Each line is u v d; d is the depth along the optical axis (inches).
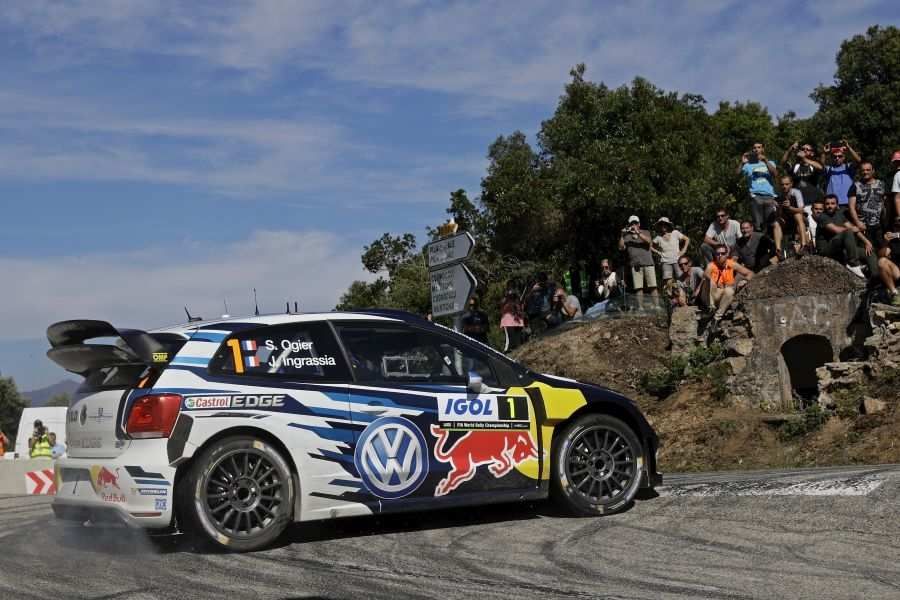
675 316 627.2
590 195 1024.9
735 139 1609.3
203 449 250.1
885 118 1398.9
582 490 285.0
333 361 270.2
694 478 358.3
